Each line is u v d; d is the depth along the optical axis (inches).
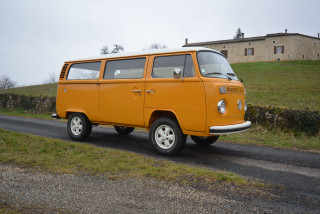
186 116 195.3
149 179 147.1
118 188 134.0
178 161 196.2
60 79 285.6
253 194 130.4
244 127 205.3
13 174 153.9
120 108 232.8
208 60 203.9
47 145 222.7
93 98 253.1
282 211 112.3
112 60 244.8
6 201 118.2
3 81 2213.3
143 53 223.5
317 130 300.0
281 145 266.5
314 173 172.1
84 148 215.0
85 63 266.1
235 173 167.6
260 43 1968.5
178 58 203.9
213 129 183.6
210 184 141.5
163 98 206.4
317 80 836.0
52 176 151.0
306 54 1926.7
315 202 123.0
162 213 108.2
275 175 165.5
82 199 120.6
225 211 110.8
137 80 221.6
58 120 493.4
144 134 328.5
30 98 657.0
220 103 188.2
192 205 115.7
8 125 407.2
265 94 600.4
